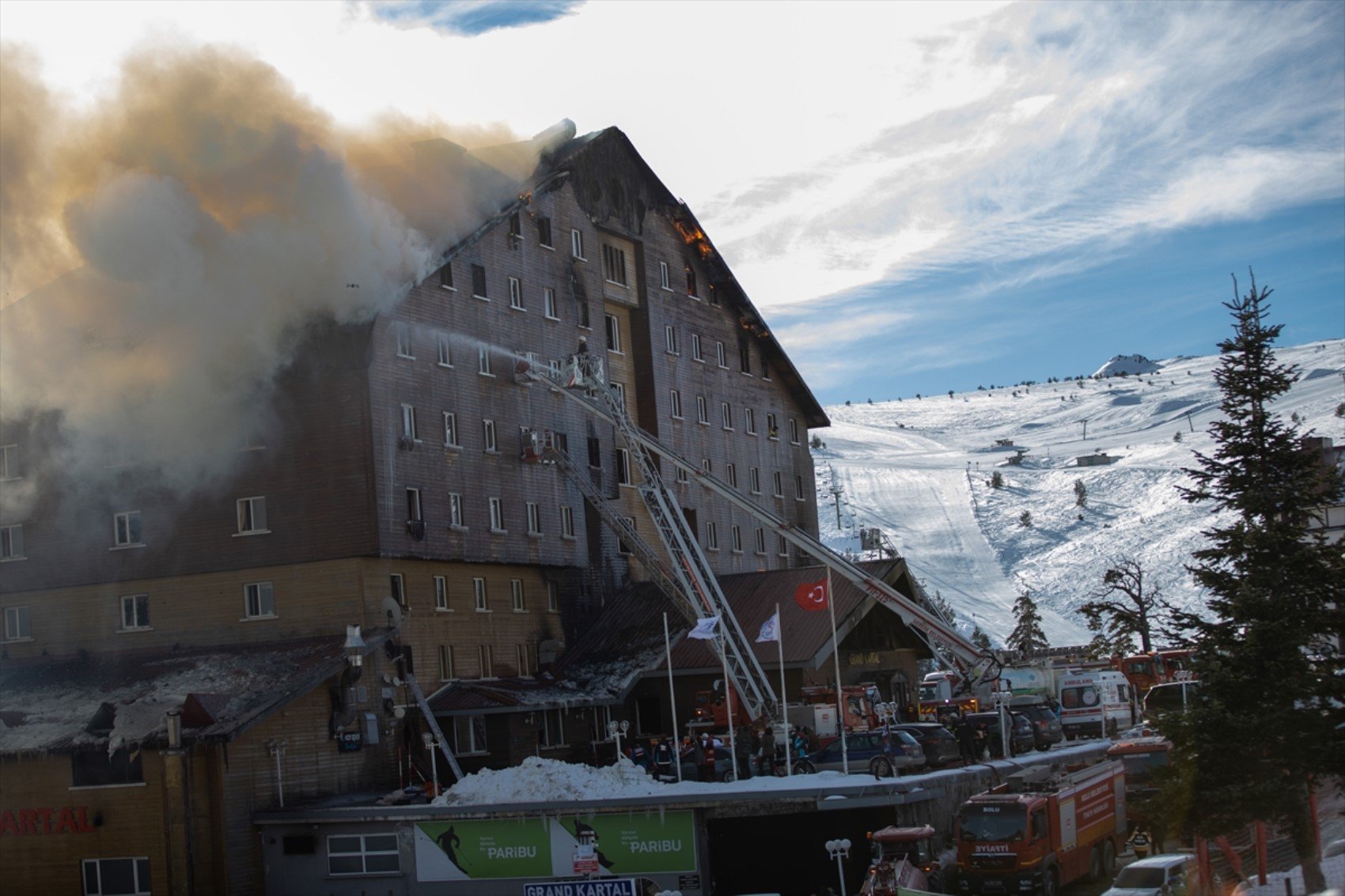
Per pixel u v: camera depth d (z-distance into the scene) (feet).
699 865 130.31
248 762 145.79
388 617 167.63
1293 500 109.81
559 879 133.28
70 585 179.32
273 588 169.48
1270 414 113.60
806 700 172.55
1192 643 112.06
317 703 155.33
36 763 148.87
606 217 226.58
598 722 191.52
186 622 173.27
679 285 245.45
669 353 238.68
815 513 281.33
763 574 206.59
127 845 144.66
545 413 204.23
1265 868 112.68
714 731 178.19
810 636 186.50
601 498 203.51
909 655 217.77
